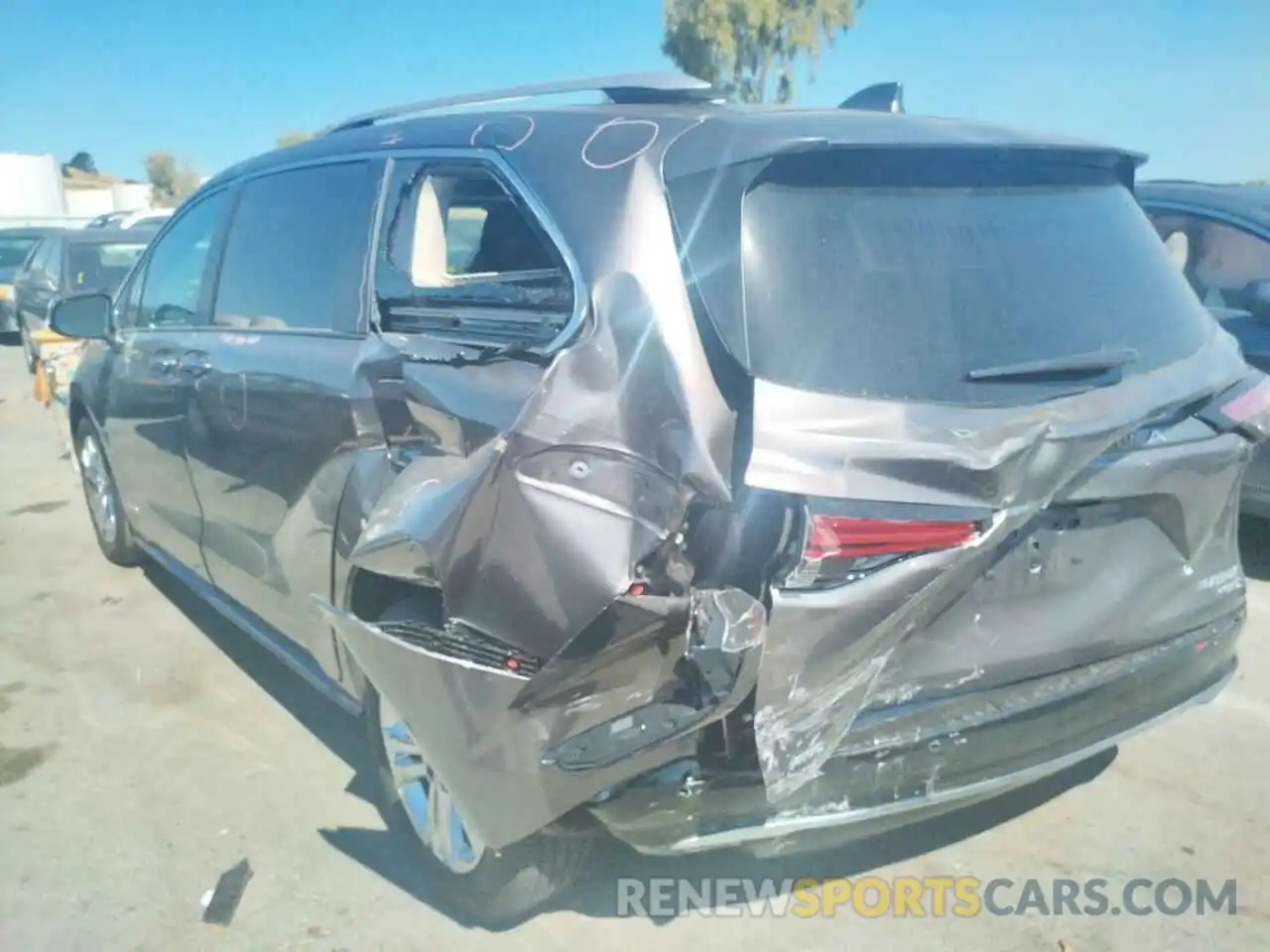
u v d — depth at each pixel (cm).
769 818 238
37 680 452
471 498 238
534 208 275
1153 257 304
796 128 259
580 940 294
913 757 247
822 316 242
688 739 233
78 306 501
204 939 296
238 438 379
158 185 5606
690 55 2500
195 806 358
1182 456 276
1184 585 292
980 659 255
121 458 511
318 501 330
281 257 383
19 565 596
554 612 228
